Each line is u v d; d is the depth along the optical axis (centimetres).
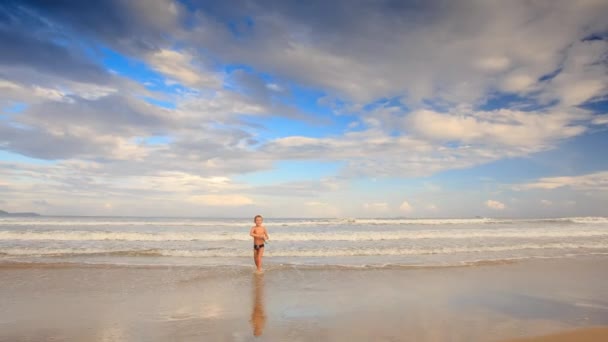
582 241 1831
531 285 888
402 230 2417
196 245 1566
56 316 627
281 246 1570
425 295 787
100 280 912
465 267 1127
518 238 1953
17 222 2952
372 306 697
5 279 909
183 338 523
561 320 606
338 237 1880
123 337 528
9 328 564
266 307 690
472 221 3888
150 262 1170
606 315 638
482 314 643
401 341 509
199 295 779
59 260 1174
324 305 704
